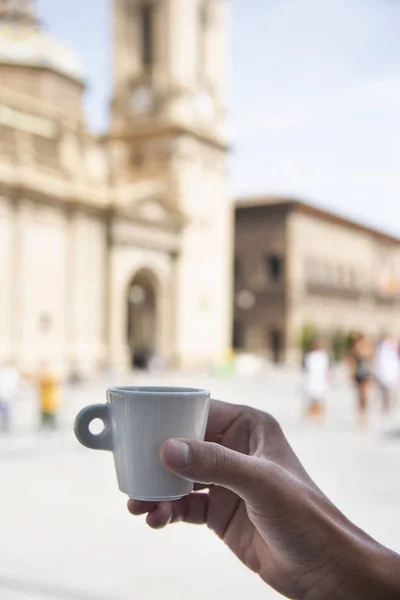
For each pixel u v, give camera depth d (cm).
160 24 5719
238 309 7625
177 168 5594
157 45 5741
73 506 1168
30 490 1288
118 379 4431
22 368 4166
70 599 736
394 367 2452
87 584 788
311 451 1730
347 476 1425
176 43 5678
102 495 1253
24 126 4625
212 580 813
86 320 4700
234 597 759
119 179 5284
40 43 5122
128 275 4984
